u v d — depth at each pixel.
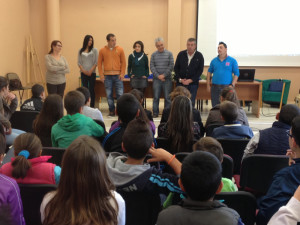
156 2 8.02
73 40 8.29
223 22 7.91
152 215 1.54
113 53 5.79
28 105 3.58
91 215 1.01
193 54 5.35
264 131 2.23
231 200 1.44
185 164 1.01
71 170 1.03
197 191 0.98
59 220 1.02
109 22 8.19
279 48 7.85
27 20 8.01
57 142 2.38
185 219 0.96
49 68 5.64
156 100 5.92
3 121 2.68
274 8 7.71
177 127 2.35
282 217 0.95
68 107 2.38
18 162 1.47
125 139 1.45
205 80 6.33
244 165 2.04
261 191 2.07
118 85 5.93
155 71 5.71
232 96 3.34
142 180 1.43
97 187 1.04
